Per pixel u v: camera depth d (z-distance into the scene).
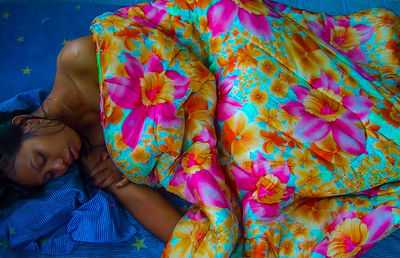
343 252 0.91
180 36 1.05
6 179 0.94
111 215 1.04
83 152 1.06
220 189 0.94
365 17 1.17
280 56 0.97
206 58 1.08
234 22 1.00
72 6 1.46
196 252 0.90
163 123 0.93
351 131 0.93
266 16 1.01
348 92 0.95
